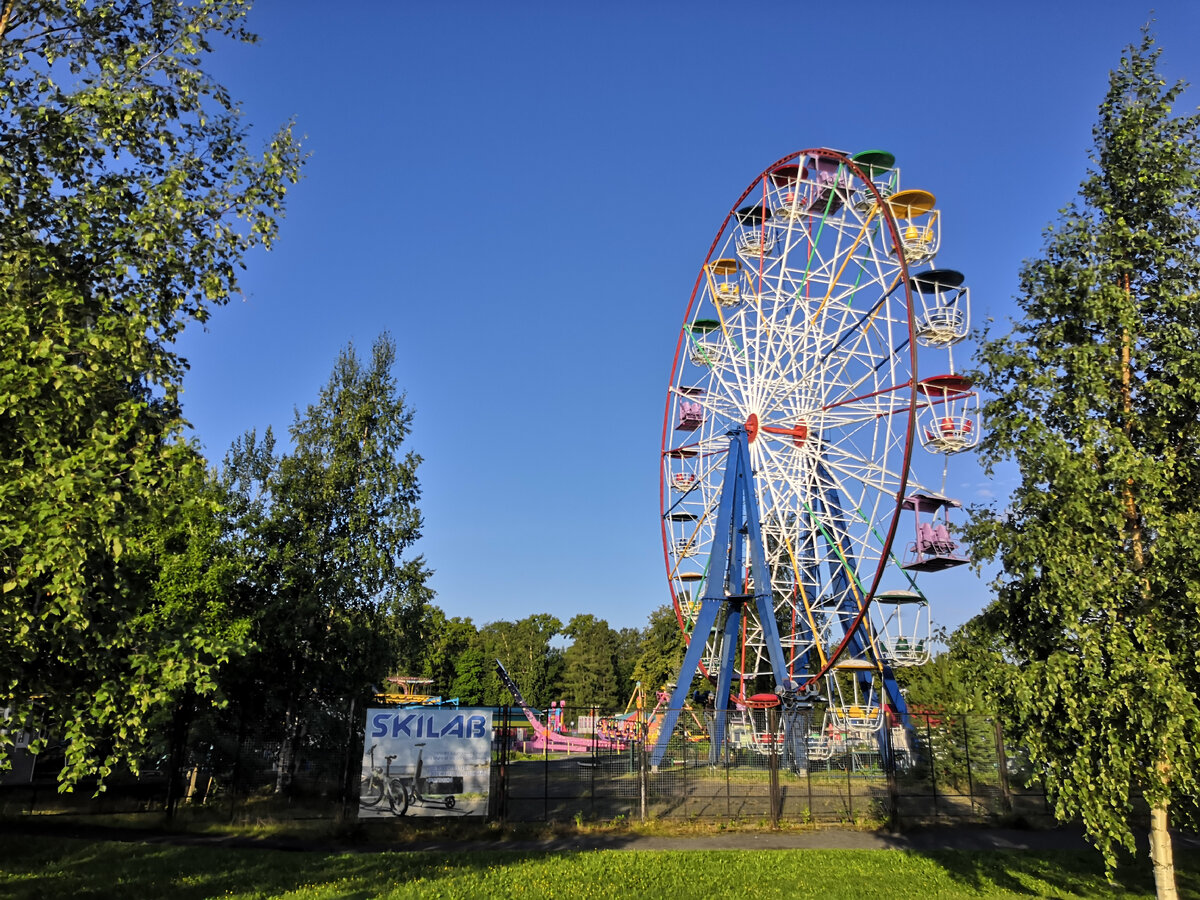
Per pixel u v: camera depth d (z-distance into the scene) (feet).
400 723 76.33
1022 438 42.98
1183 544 37.55
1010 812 80.12
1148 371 42.75
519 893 52.60
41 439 31.91
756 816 81.61
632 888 53.98
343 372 113.91
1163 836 39.68
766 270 144.36
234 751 86.12
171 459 34.47
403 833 72.95
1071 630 40.01
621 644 386.93
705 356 159.02
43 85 37.99
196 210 40.04
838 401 123.95
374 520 110.32
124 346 34.45
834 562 127.44
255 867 58.95
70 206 37.83
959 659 46.09
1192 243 43.11
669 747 116.67
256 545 100.53
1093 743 39.65
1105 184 45.11
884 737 106.63
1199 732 36.47
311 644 98.27
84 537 31.27
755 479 139.64
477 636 400.06
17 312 31.65
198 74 40.11
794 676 128.57
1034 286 44.93
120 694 36.45
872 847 69.26
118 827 74.54
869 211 119.44
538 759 146.00
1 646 34.42
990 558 44.57
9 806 80.53
